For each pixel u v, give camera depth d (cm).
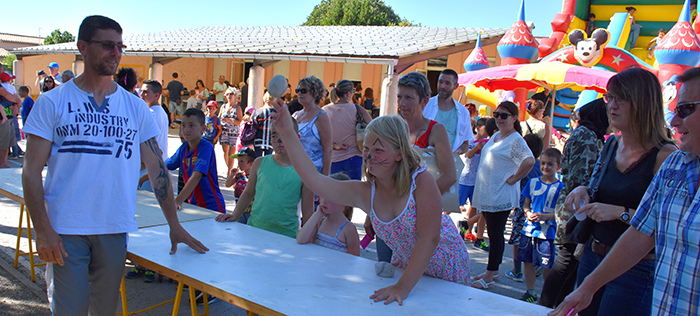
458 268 234
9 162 906
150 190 425
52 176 206
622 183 199
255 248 254
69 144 205
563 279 282
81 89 210
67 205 205
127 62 2131
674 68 879
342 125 482
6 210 573
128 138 221
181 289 236
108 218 214
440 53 1230
